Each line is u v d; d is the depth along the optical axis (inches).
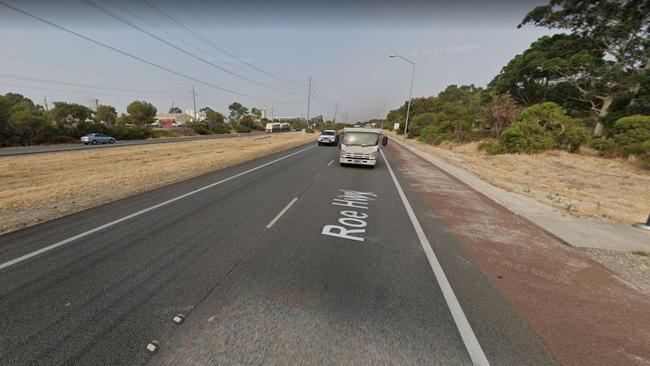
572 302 115.2
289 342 91.7
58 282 125.4
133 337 93.1
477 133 1180.5
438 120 1473.9
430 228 203.8
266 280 129.3
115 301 112.2
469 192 324.8
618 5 831.1
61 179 368.5
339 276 134.0
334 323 100.7
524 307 111.6
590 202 296.7
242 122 3230.8
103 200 266.7
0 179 368.2
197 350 88.0
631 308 111.3
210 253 157.0
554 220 221.0
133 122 2241.6
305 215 229.8
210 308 108.5
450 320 103.3
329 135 1096.2
